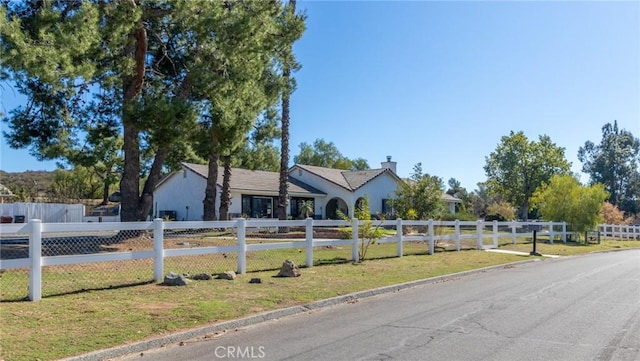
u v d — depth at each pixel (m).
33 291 8.84
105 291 9.81
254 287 10.85
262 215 39.53
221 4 17.11
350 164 90.94
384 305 9.84
